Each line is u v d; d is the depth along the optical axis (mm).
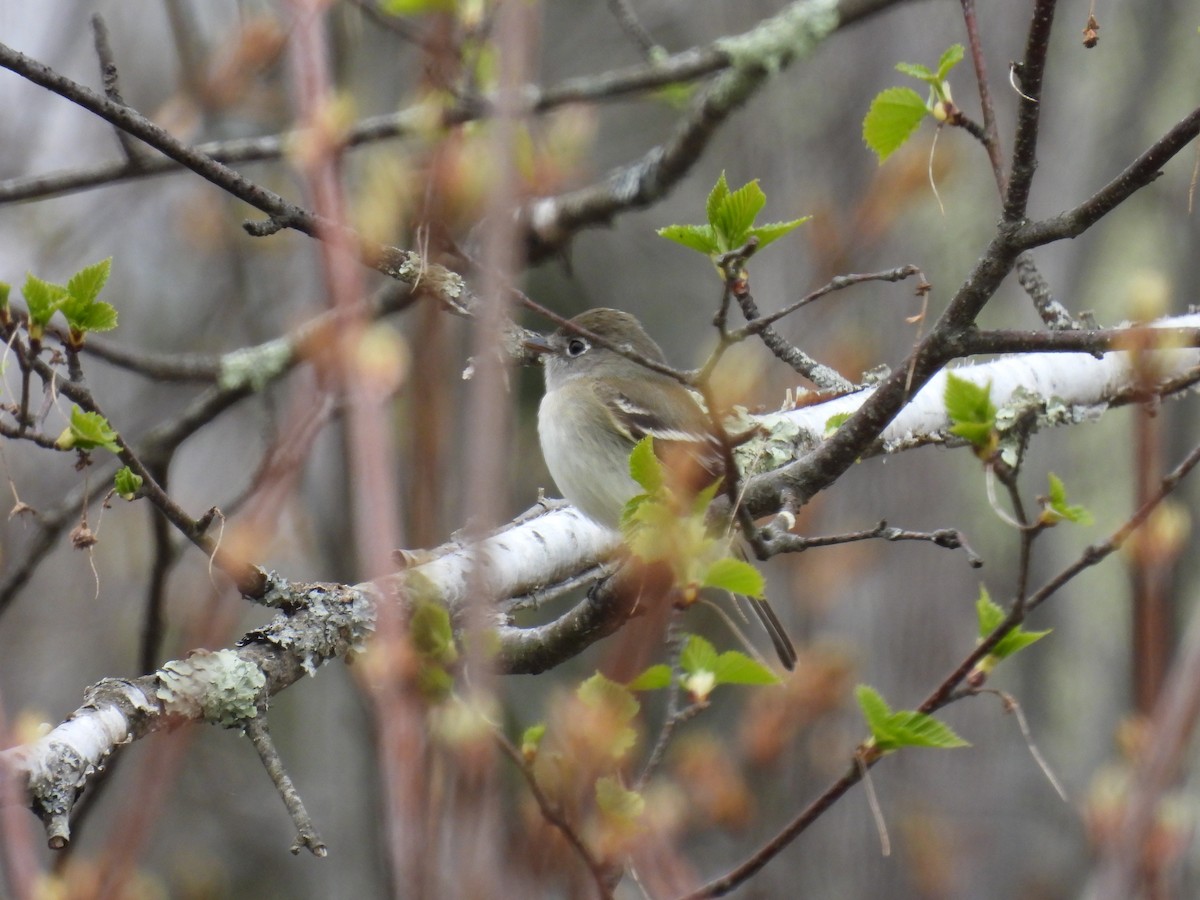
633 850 6906
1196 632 6711
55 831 5488
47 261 15320
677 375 5891
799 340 12625
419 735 4750
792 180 14477
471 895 4730
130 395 17547
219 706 6230
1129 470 17438
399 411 6891
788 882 14242
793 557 14773
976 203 14039
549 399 11766
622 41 20203
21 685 15977
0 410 6000
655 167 11172
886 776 14789
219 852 16578
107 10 15891
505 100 5109
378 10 9000
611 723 5637
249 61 11141
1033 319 15477
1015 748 15938
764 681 5945
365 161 9500
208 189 14602
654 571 6219
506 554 8680
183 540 9609
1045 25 5895
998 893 15117
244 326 13414
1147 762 6465
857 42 14523
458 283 6676
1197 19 17031
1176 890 7086
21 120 14992
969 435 5738
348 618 6777
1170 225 17562
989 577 14875
